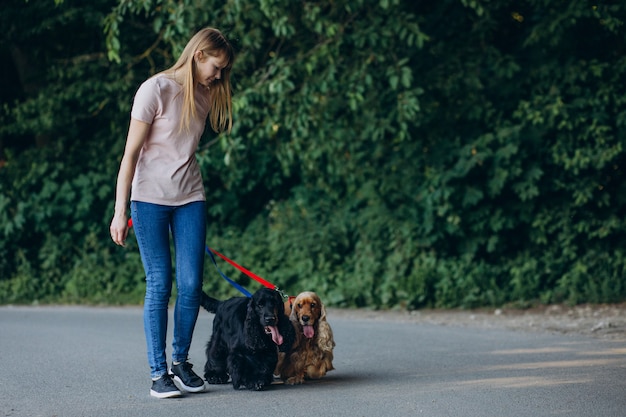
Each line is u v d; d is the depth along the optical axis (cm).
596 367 643
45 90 1395
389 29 1127
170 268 553
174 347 562
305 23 1168
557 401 525
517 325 966
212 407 516
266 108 1149
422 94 1238
